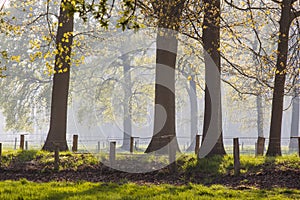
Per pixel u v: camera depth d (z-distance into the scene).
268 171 17.34
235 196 13.73
